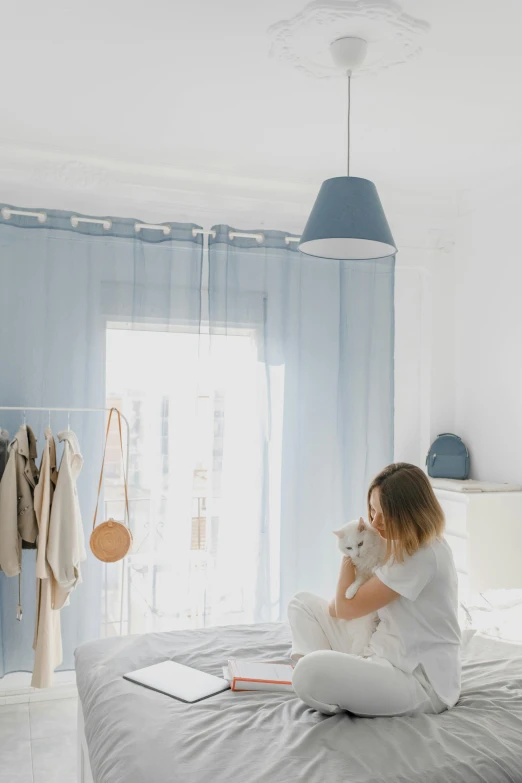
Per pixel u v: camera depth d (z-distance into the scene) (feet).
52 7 7.72
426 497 6.81
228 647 7.88
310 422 13.00
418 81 9.29
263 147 11.64
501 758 5.40
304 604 7.59
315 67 8.89
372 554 7.01
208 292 12.57
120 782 5.15
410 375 14.24
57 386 11.54
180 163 12.26
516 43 8.36
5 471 10.32
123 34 8.25
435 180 13.16
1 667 10.91
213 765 5.16
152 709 6.19
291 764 5.16
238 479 12.52
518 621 9.32
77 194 11.94
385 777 5.03
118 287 11.98
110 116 10.51
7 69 9.11
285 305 12.94
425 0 7.51
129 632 11.85
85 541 11.61
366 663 6.26
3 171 11.44
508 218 12.84
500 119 10.50
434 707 6.43
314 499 12.96
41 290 11.52
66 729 10.13
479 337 13.62
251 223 13.02
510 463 12.78
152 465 12.06
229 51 8.58
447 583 6.83
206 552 12.32
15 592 11.04
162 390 12.15
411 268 14.19
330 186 8.20
